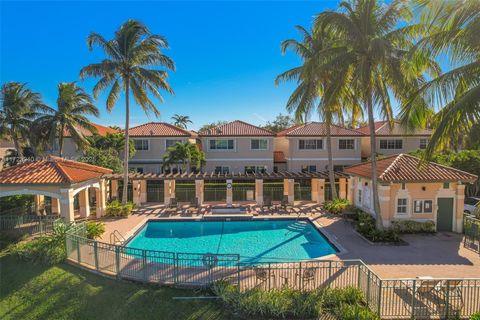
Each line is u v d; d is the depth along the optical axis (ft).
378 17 54.70
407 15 51.37
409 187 61.87
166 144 120.26
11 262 45.85
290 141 118.93
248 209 83.25
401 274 41.45
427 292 32.40
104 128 161.89
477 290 34.94
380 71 55.47
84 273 41.70
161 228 72.18
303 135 117.08
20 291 39.52
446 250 50.90
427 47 35.47
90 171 71.31
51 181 58.44
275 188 98.68
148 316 33.45
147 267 40.42
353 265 37.76
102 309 35.22
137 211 82.12
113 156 102.63
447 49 34.35
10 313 36.11
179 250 57.26
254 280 38.09
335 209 77.36
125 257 43.04
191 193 96.58
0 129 106.01
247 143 117.60
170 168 116.16
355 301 33.40
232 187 98.32
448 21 34.30
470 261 46.11
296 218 75.20
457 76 33.91
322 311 32.27
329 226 66.39
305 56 81.92
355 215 71.00
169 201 89.45
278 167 128.77
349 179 84.58
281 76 84.12
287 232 68.13
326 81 64.59
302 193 97.91
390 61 52.13
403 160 66.80
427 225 60.49
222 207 84.94
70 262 44.45
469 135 34.99
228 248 58.13
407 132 44.62
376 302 31.78
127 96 81.87
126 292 37.19
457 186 61.46
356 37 52.80
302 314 31.50
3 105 106.11
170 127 126.41
